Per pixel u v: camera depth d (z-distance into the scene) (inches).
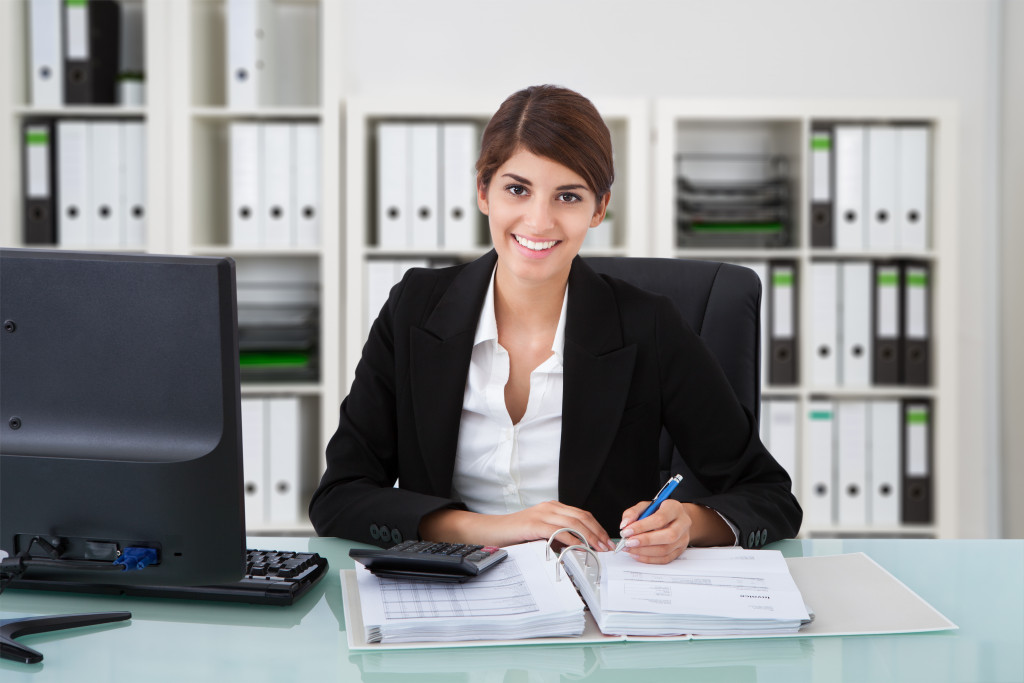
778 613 37.0
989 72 124.3
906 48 124.1
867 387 114.3
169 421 36.3
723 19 123.6
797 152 115.6
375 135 118.8
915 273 113.8
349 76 123.0
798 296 115.3
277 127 112.7
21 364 36.9
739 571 40.1
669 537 41.1
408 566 40.5
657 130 112.7
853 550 49.3
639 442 53.9
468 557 40.7
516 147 48.1
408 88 123.3
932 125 114.7
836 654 35.4
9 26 110.3
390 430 55.9
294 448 113.3
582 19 123.5
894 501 114.7
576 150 47.6
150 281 35.8
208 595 40.6
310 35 121.9
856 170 113.4
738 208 116.3
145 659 34.8
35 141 112.3
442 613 37.0
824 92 124.3
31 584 41.4
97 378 36.6
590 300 53.5
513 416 54.1
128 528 36.8
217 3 120.6
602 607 36.9
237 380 36.5
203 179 117.0
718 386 54.5
